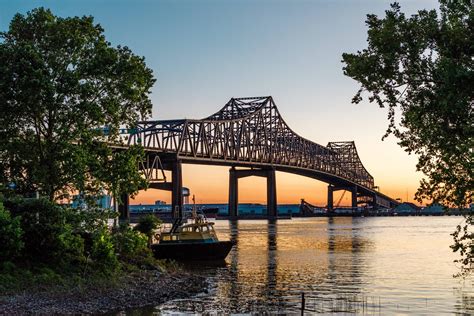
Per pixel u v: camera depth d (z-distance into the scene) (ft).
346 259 221.87
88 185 145.18
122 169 146.00
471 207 76.69
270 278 160.86
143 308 110.63
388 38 74.02
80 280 124.26
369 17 76.48
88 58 148.46
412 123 75.92
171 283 140.36
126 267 148.15
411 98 75.15
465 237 77.41
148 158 514.68
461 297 126.52
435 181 75.92
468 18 71.36
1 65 139.23
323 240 359.05
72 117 141.08
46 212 128.36
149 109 154.30
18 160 146.20
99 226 143.43
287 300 122.42
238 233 462.60
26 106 138.21
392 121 78.07
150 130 528.63
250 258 225.56
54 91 137.28
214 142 620.90
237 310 110.22
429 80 73.61
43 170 139.95
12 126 143.84
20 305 102.99
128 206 464.24
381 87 75.56
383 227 605.73
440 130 74.08
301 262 209.05
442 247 290.15
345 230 525.34
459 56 71.61
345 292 134.51
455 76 66.64
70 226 132.57
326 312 108.37
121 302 114.52
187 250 205.26
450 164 74.49
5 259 119.75
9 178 147.23
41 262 126.52
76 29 149.38
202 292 131.34
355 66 75.51
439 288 140.56
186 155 563.07
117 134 151.74
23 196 142.10
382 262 208.85
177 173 542.98
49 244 127.54
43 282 117.70
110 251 137.80
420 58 73.20
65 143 138.82
